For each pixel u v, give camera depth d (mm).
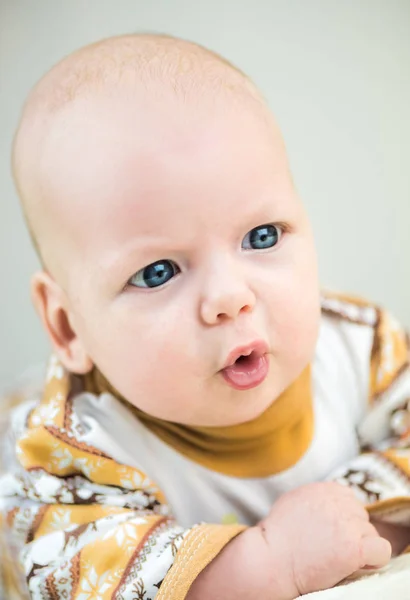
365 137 1425
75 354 849
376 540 713
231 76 763
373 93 1421
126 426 852
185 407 739
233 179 701
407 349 964
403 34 1410
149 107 719
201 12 1427
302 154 1424
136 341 724
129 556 711
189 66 755
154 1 1414
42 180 755
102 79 755
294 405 858
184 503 855
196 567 689
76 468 806
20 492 815
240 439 850
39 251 817
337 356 956
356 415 937
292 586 704
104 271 722
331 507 731
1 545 929
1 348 1367
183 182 689
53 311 840
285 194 746
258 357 721
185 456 858
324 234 1417
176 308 706
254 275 715
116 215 704
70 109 748
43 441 817
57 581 727
